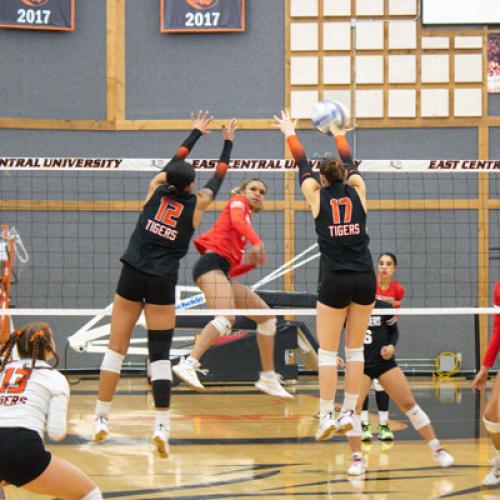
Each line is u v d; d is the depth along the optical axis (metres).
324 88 22.50
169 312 8.12
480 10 22.48
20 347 6.54
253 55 22.56
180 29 22.34
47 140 22.23
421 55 22.52
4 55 22.17
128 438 11.74
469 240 22.28
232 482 8.83
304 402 16.47
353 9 22.50
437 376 22.16
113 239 22.02
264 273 22.00
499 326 9.23
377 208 22.25
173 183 8.09
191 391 18.45
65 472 6.27
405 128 22.52
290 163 12.09
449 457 9.33
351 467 9.29
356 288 8.39
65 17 22.17
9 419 6.16
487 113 22.59
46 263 21.88
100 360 21.83
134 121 22.38
